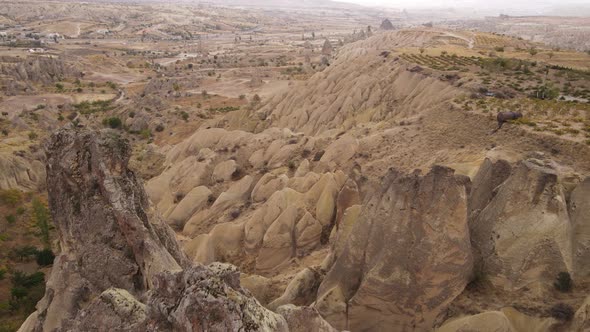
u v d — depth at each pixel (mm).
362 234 27297
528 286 24688
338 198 39031
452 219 24438
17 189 65562
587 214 26141
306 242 38719
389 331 25812
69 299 23703
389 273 25250
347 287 27422
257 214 41688
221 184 57875
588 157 39688
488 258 26047
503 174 30594
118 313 17297
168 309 14109
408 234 25125
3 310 39062
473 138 49906
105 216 25000
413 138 54844
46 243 50906
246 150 64312
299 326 18484
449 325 23797
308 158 60000
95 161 25969
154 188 60156
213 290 13211
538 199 25562
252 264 39562
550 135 43906
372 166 52062
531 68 84312
